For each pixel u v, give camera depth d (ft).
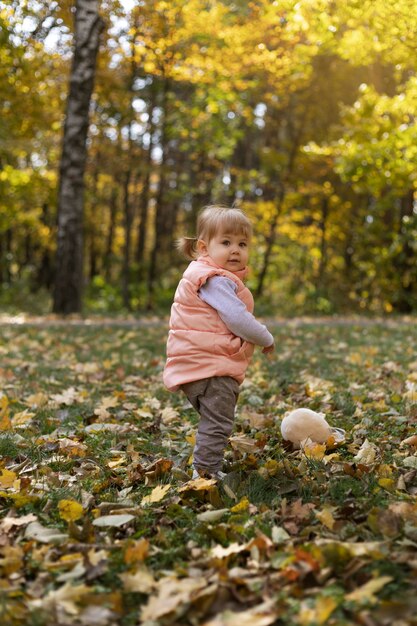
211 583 7.15
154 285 71.10
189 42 56.49
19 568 7.72
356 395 17.08
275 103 67.62
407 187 55.77
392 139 48.55
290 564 7.29
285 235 77.56
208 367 10.56
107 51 57.31
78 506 9.25
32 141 57.41
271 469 10.85
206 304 10.74
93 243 99.19
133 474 11.09
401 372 20.63
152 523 9.04
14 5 36.63
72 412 16.30
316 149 57.26
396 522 8.18
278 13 26.35
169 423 15.20
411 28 20.27
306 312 63.00
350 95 65.67
